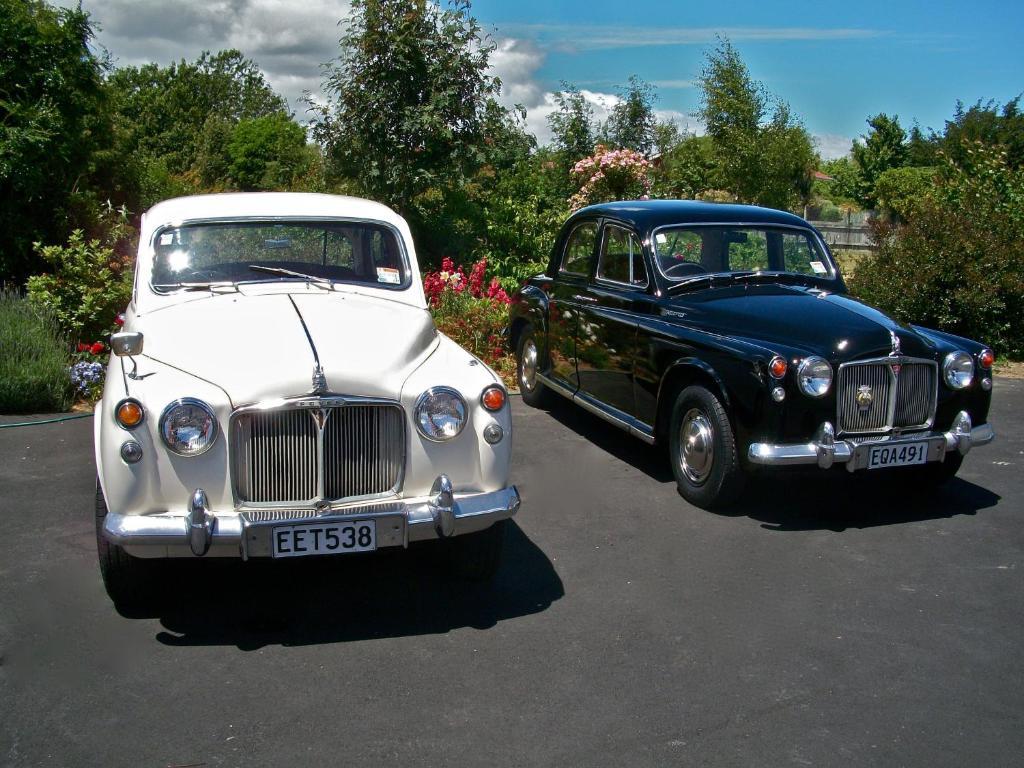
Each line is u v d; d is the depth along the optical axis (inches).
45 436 254.5
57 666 136.9
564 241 292.2
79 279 322.3
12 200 384.2
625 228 254.4
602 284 261.9
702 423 208.8
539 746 118.5
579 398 265.3
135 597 153.7
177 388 141.8
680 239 245.8
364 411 145.7
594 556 183.8
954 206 450.3
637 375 232.5
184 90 2393.0
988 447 272.4
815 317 208.5
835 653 145.2
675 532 197.5
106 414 141.9
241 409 139.9
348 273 195.5
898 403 200.5
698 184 649.0
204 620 153.3
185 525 136.9
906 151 1924.2
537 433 277.1
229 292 180.4
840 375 193.9
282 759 115.0
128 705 126.8
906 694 133.0
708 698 131.0
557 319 279.7
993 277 405.1
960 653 145.9
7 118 387.2
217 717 124.3
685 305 229.1
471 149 465.7
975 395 208.8
